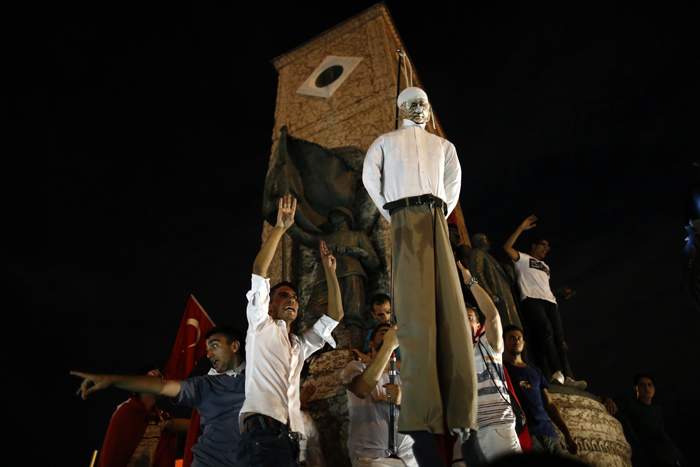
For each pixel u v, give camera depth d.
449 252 4.21
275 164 10.41
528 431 7.10
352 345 8.68
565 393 9.02
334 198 10.20
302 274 10.49
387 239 9.96
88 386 4.86
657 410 9.98
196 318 9.11
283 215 5.73
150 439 7.62
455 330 3.92
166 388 5.30
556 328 10.42
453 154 4.75
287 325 5.79
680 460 9.66
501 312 9.66
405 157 4.50
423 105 4.82
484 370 5.97
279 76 15.52
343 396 7.44
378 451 5.89
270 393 5.06
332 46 15.24
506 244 11.01
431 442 3.69
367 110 13.20
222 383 5.63
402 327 3.97
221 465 5.22
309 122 13.80
